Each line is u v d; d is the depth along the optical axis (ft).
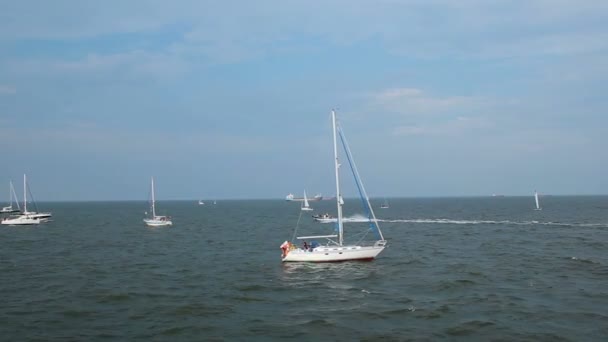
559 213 491.72
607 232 273.33
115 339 85.76
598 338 82.07
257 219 479.41
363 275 142.10
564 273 138.00
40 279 141.18
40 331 90.22
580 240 228.02
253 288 126.41
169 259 183.11
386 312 100.48
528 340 81.97
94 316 100.37
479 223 366.22
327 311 102.63
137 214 630.74
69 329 91.50
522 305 102.89
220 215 579.07
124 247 226.38
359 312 100.99
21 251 211.61
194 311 103.71
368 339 84.07
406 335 85.76
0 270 158.10
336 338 84.99
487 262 161.48
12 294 120.67
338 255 162.09
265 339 85.10
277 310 104.27
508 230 295.28
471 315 96.84
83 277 144.46
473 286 122.62
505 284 124.26
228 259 181.78
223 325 93.61
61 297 116.98
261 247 223.51
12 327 92.63
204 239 265.13
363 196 180.96
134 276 145.69
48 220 461.37
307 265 159.84
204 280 138.31
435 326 90.48
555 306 101.76
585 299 107.04
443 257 176.55
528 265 152.76
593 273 137.59
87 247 227.20
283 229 340.39
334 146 164.35
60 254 200.34
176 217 529.86
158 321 96.68
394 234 282.97
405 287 124.57
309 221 439.22
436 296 113.70
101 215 598.75
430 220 417.49
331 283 131.44
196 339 85.66
